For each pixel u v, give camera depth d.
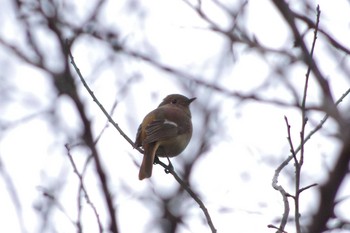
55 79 14.62
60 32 14.66
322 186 8.32
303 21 10.27
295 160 7.48
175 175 9.46
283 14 10.38
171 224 14.93
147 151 12.06
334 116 8.80
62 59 14.74
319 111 9.24
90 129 13.75
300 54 10.27
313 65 9.69
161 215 15.02
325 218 8.32
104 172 13.55
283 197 8.08
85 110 14.08
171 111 13.34
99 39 14.34
